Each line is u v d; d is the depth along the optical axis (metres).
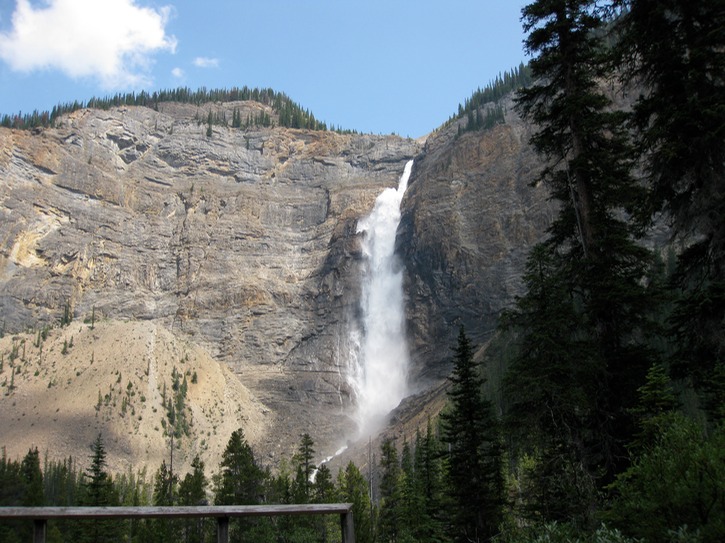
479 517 31.28
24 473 66.25
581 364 19.77
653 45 18.12
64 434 146.50
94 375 170.00
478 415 33.12
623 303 20.09
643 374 19.86
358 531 57.97
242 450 63.75
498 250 186.50
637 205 18.95
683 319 17.75
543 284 21.47
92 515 9.80
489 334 172.00
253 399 196.12
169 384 176.38
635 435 16.84
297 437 172.88
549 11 22.22
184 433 160.25
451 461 33.19
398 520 55.78
